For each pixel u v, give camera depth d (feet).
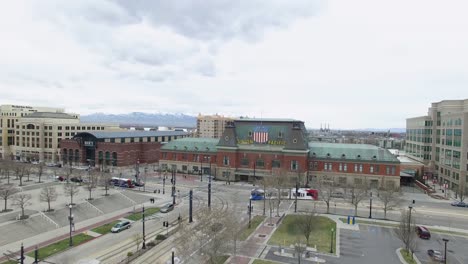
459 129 323.37
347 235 185.26
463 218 224.12
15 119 554.46
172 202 260.83
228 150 361.71
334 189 280.31
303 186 325.62
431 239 181.27
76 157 464.24
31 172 372.38
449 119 350.02
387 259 153.28
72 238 178.19
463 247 169.48
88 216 221.66
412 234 158.10
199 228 153.07
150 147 493.36
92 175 292.20
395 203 233.96
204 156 398.01
